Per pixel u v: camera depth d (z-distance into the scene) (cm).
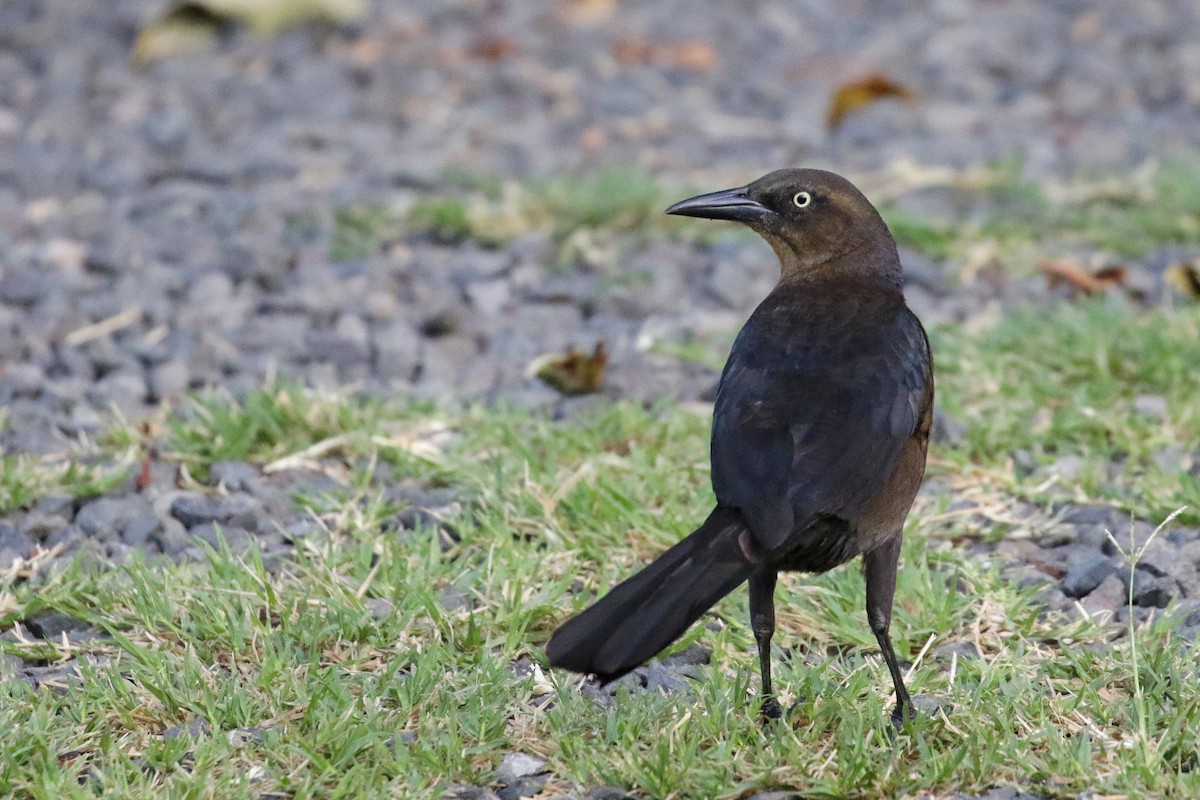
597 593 896
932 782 701
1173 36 2153
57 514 998
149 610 847
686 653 841
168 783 697
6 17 2245
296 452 1071
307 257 1482
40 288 1390
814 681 781
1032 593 877
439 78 2009
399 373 1245
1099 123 1834
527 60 2073
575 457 1056
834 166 1702
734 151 1753
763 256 1482
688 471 1030
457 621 845
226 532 966
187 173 1689
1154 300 1351
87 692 771
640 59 2075
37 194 1644
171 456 1077
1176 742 720
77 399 1172
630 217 1548
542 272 1451
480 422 1112
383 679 781
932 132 1816
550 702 785
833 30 2192
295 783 702
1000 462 1058
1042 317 1296
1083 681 786
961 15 2250
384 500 1002
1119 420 1093
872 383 746
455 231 1542
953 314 1339
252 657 814
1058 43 2133
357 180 1675
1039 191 1602
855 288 831
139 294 1380
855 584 890
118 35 2173
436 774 711
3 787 693
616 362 1257
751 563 689
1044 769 705
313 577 879
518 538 962
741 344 786
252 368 1240
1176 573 905
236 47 2109
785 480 704
